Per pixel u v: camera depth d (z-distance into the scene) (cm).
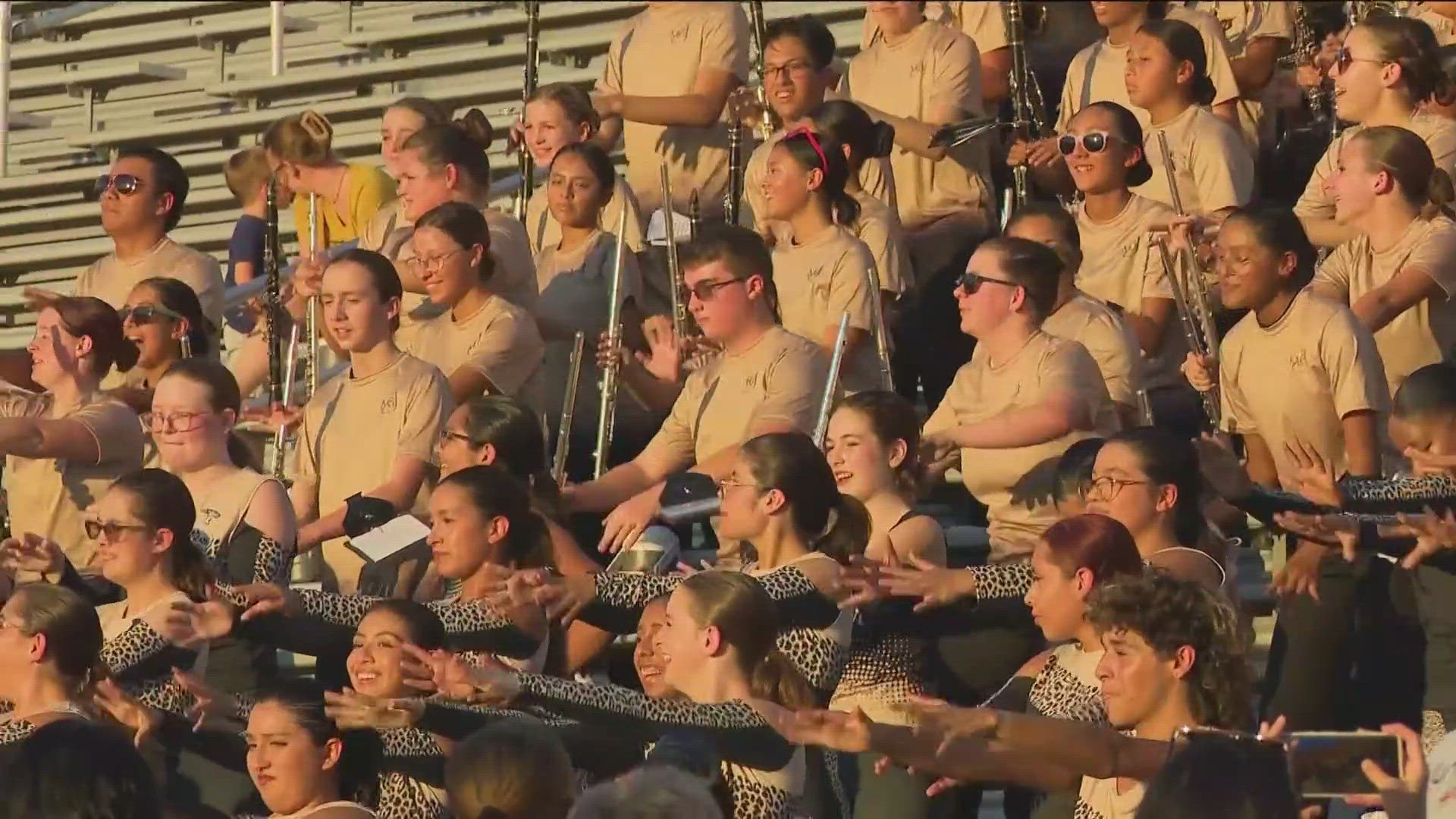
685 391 3091
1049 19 4450
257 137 5488
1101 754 2000
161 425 2902
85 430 3022
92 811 1888
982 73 4281
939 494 3619
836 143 3391
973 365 3044
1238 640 2078
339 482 3130
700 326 3253
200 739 2605
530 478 2888
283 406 3228
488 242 3338
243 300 4097
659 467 3092
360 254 3148
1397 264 3173
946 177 3912
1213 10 4372
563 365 3531
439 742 2480
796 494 2538
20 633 2488
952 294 3816
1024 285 2964
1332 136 4072
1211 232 3244
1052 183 3956
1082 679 2312
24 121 5800
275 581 2872
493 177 5166
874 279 3344
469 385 3278
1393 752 1881
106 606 2719
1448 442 2614
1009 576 2478
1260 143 4238
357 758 2462
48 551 2686
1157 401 3409
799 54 3831
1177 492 2570
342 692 2505
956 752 2014
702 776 2161
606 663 3031
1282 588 2716
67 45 5916
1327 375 2969
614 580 2516
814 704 2320
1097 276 3484
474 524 2628
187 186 3644
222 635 2497
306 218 4256
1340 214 3216
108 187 3594
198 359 2942
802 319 3344
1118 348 3139
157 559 2659
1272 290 3002
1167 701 2061
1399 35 3444
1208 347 3225
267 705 2431
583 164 3612
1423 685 2642
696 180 4047
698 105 3959
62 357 3089
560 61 5372
